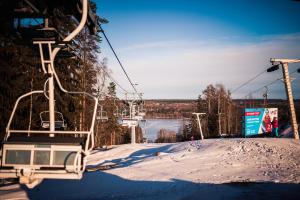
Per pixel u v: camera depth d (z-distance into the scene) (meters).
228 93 73.50
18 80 22.83
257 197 8.25
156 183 11.81
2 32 5.67
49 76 5.09
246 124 26.11
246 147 18.34
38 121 23.95
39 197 10.60
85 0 4.56
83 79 31.66
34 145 4.75
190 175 12.80
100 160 24.20
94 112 5.44
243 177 11.50
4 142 4.77
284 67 20.56
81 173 4.72
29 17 5.64
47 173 4.60
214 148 19.50
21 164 4.70
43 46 5.19
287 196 8.13
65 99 27.11
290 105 20.73
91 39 32.88
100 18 32.84
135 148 31.17
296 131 20.47
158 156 20.16
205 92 76.69
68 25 20.78
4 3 5.22
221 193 9.08
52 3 5.48
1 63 21.19
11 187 12.49
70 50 5.84
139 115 41.34
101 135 53.88
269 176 11.30
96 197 10.28
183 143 26.44
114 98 60.34
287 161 14.30
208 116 72.31
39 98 24.92
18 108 22.52
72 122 27.62
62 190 11.79
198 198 8.77
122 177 13.71
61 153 4.73
